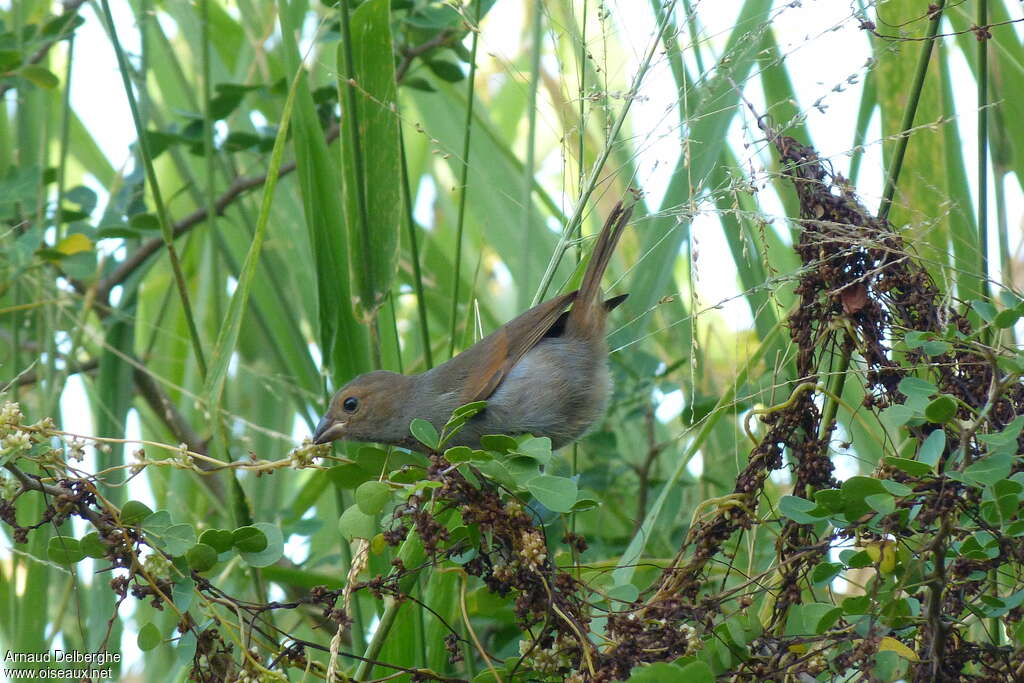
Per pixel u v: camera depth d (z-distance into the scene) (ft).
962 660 20.93
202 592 21.24
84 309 34.14
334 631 32.42
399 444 31.73
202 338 42.29
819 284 24.23
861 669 19.80
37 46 35.47
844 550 21.22
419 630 27.14
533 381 31.40
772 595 25.16
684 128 28.17
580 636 20.93
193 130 38.06
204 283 43.19
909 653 20.51
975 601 22.86
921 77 25.55
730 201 30.94
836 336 24.80
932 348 20.71
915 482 20.70
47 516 19.90
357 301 30.22
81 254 33.47
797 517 20.42
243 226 42.96
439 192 49.90
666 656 21.20
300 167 30.58
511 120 52.03
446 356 42.93
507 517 21.71
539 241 39.55
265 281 40.22
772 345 31.55
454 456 21.08
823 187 24.30
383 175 29.76
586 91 27.78
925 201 29.76
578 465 37.04
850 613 20.74
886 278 23.48
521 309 32.83
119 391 35.42
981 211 26.02
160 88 46.73
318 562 36.94
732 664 21.84
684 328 36.86
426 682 21.71
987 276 24.64
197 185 43.04
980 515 20.44
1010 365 20.29
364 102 29.58
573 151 31.32
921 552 19.76
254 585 30.94
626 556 27.55
